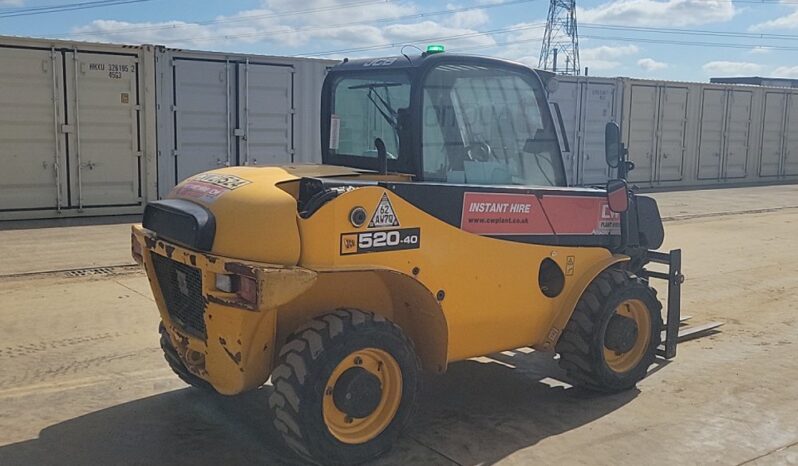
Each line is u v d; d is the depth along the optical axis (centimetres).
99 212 1205
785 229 1309
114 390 492
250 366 369
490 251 426
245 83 1290
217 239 358
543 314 462
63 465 386
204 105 1263
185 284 390
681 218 1437
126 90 1199
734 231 1279
